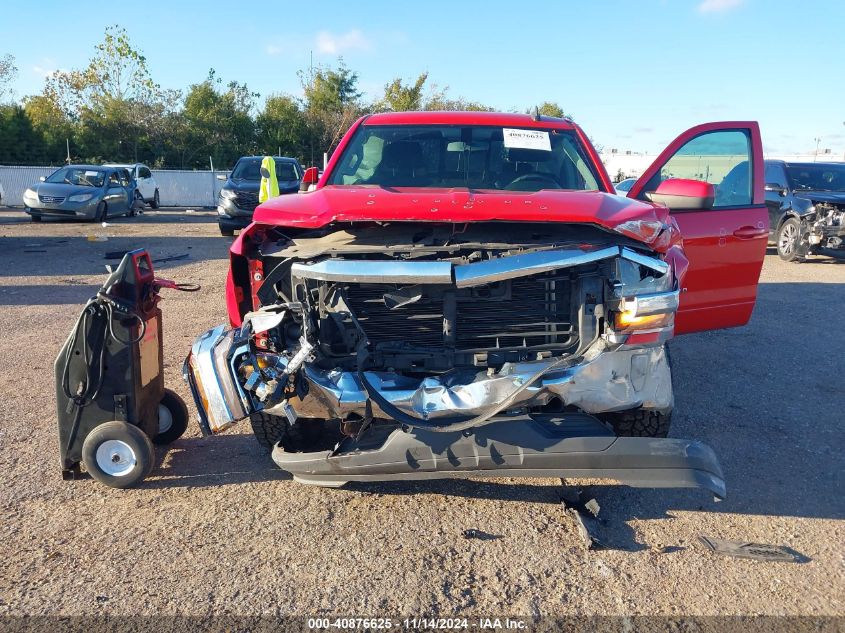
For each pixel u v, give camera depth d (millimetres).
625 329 3189
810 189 14273
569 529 3398
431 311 3289
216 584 2920
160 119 40750
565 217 3180
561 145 4777
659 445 3141
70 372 3693
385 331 3307
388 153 4719
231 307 3645
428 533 3344
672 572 3043
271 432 3936
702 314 5371
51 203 18953
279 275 3408
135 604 2779
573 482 3908
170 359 6234
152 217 23938
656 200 4551
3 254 13008
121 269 3717
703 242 5238
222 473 4000
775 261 14242
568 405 3258
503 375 3125
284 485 3848
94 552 3162
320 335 3299
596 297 3240
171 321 7766
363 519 3477
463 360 3287
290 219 3373
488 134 4812
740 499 3732
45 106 42750
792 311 8859
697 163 5566
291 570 3023
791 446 4469
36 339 6945
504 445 3121
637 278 3238
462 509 3586
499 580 2967
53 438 4469
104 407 3740
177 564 3064
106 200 19859
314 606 2777
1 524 3404
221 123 41812
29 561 3080
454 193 3555
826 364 6387
